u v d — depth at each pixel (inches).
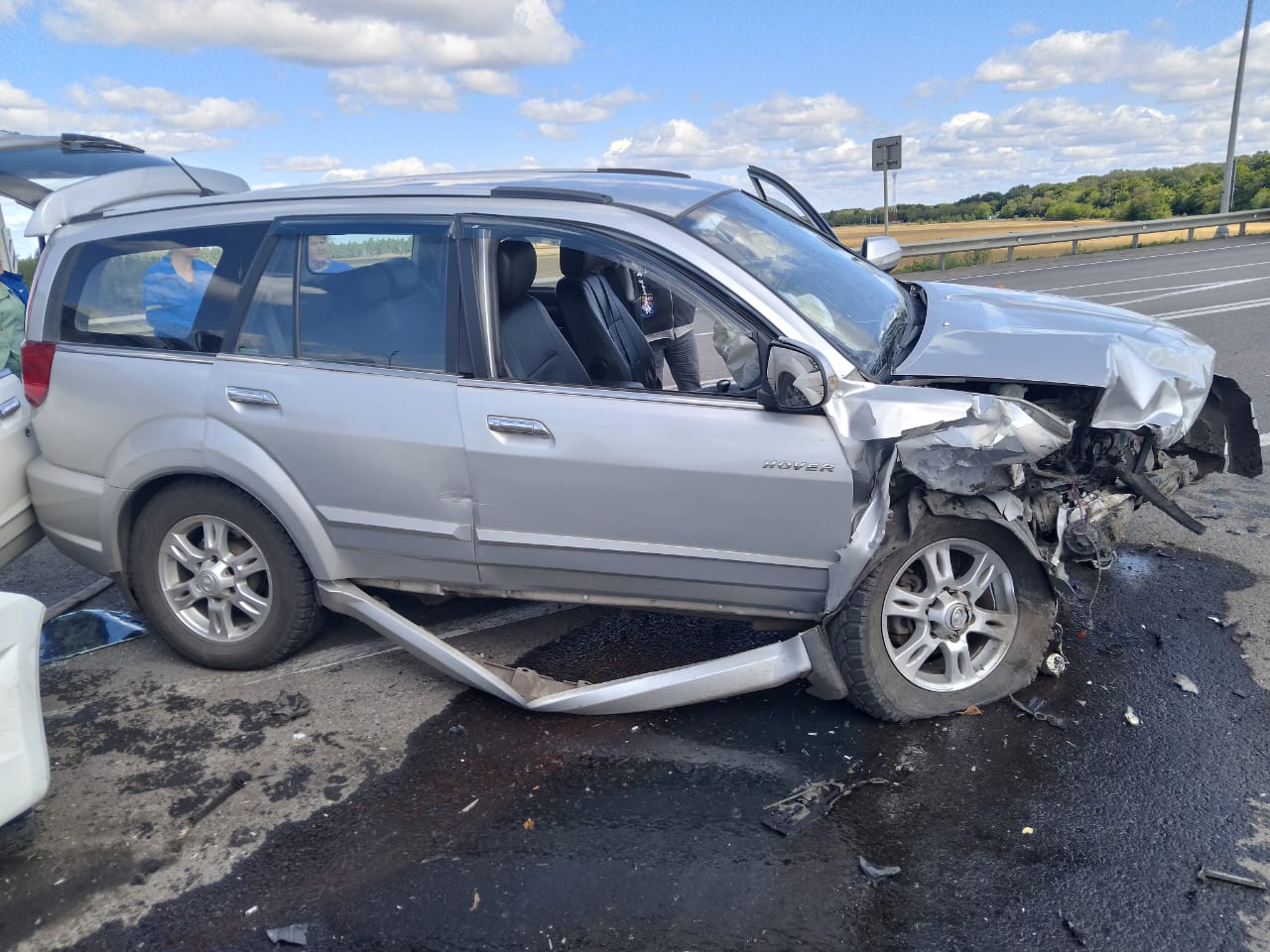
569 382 140.4
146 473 151.3
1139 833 111.2
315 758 134.6
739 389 128.5
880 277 172.4
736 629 166.7
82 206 164.1
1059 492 137.6
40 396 158.2
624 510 131.2
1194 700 137.9
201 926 104.6
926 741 131.0
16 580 205.9
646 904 104.2
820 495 124.1
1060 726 132.6
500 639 167.0
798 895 104.3
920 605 133.7
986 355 133.6
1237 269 656.4
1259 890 101.8
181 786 129.4
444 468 135.9
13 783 110.4
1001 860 108.0
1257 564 181.5
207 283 149.8
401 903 106.2
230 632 157.9
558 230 134.1
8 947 103.1
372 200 144.1
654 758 130.4
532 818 119.3
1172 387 134.3
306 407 141.1
